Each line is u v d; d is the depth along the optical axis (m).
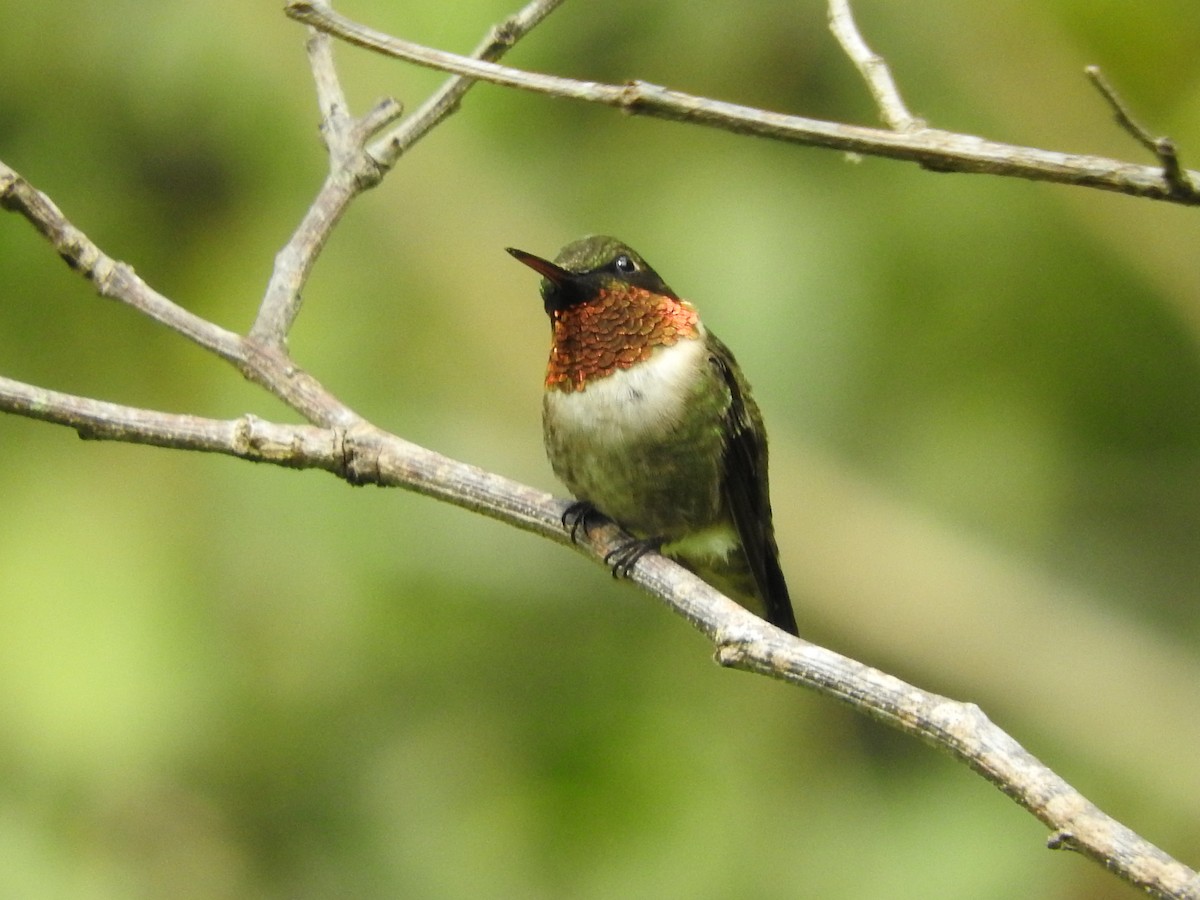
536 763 10.65
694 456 6.84
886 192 11.48
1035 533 11.99
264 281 10.83
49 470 10.23
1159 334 11.74
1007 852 9.91
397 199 11.66
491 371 11.76
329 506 10.60
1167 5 11.27
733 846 10.27
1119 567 12.01
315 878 10.23
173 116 11.02
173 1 11.07
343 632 10.54
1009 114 11.66
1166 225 11.56
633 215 11.41
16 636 9.74
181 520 10.36
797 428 11.76
